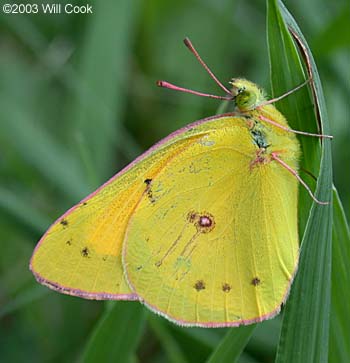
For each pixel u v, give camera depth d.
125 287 0.17
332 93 0.23
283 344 0.16
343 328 0.17
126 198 0.17
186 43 0.17
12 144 0.22
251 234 0.17
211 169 0.17
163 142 0.17
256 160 0.17
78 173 0.22
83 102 0.23
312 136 0.17
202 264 0.17
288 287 0.17
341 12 0.21
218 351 0.17
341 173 0.22
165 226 0.17
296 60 0.17
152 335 0.21
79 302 0.21
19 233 0.20
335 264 0.17
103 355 0.17
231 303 0.17
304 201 0.17
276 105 0.17
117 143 0.23
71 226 0.17
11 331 0.21
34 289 0.21
